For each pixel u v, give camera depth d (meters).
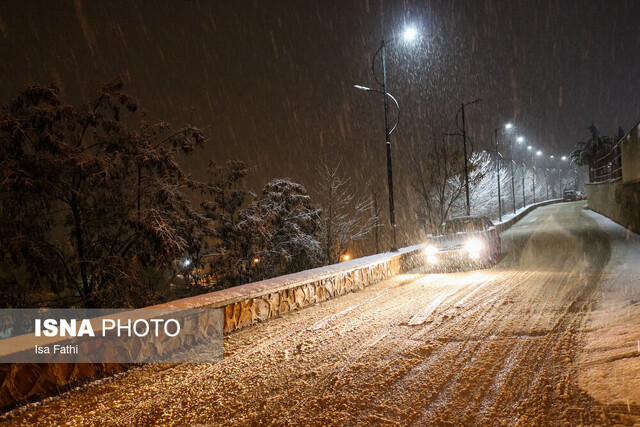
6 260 12.59
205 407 5.08
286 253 21.55
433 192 38.47
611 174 36.84
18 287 12.81
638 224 23.97
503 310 9.05
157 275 16.19
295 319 9.62
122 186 14.99
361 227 30.16
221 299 8.33
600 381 4.90
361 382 5.50
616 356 5.53
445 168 36.09
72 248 14.16
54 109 13.30
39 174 12.83
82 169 13.19
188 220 16.17
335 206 28.92
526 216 52.50
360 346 7.08
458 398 4.83
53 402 5.47
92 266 13.86
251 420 4.66
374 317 9.25
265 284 9.93
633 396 4.43
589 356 5.80
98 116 14.64
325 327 8.65
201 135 15.42
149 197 15.14
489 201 45.12
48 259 12.91
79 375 6.02
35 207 13.34
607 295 9.81
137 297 13.70
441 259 16.34
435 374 5.58
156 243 13.54
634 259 14.94
